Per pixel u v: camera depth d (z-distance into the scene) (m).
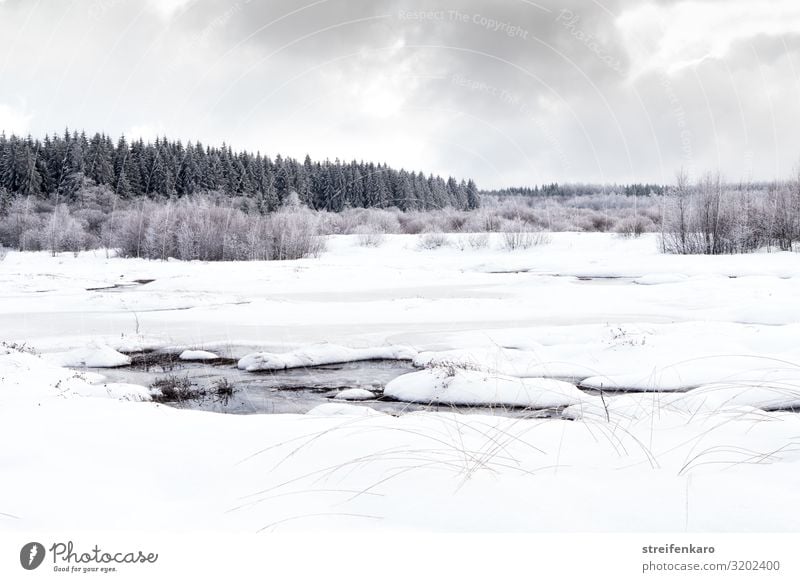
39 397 6.38
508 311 16.34
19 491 3.20
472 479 3.12
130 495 3.16
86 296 20.39
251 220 38.88
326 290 22.91
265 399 8.47
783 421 4.02
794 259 25.69
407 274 27.27
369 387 9.05
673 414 4.73
